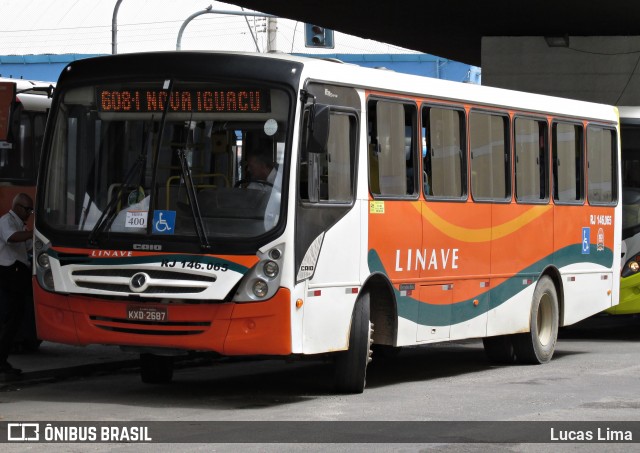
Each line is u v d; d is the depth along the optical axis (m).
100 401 12.70
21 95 18.25
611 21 28.25
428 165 14.47
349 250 12.89
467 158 15.29
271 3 27.06
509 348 17.16
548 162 17.38
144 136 12.38
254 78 12.15
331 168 12.66
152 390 13.79
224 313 11.86
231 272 11.84
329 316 12.59
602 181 18.98
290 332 11.95
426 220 14.34
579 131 18.34
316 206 12.32
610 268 19.17
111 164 12.51
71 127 12.76
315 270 12.32
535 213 16.94
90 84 12.70
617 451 10.04
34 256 12.76
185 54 12.42
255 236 11.87
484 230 15.66
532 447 10.08
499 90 16.22
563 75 30.84
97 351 17.66
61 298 12.52
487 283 15.76
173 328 12.01
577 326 25.20
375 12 28.06
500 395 13.42
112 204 12.33
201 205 12.06
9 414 11.62
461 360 18.02
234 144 12.13
